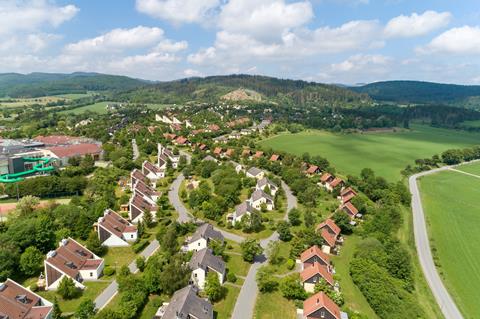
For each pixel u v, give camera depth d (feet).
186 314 225.15
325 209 497.46
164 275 272.92
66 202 468.75
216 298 279.90
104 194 466.70
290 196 552.41
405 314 273.75
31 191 477.77
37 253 303.89
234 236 399.65
